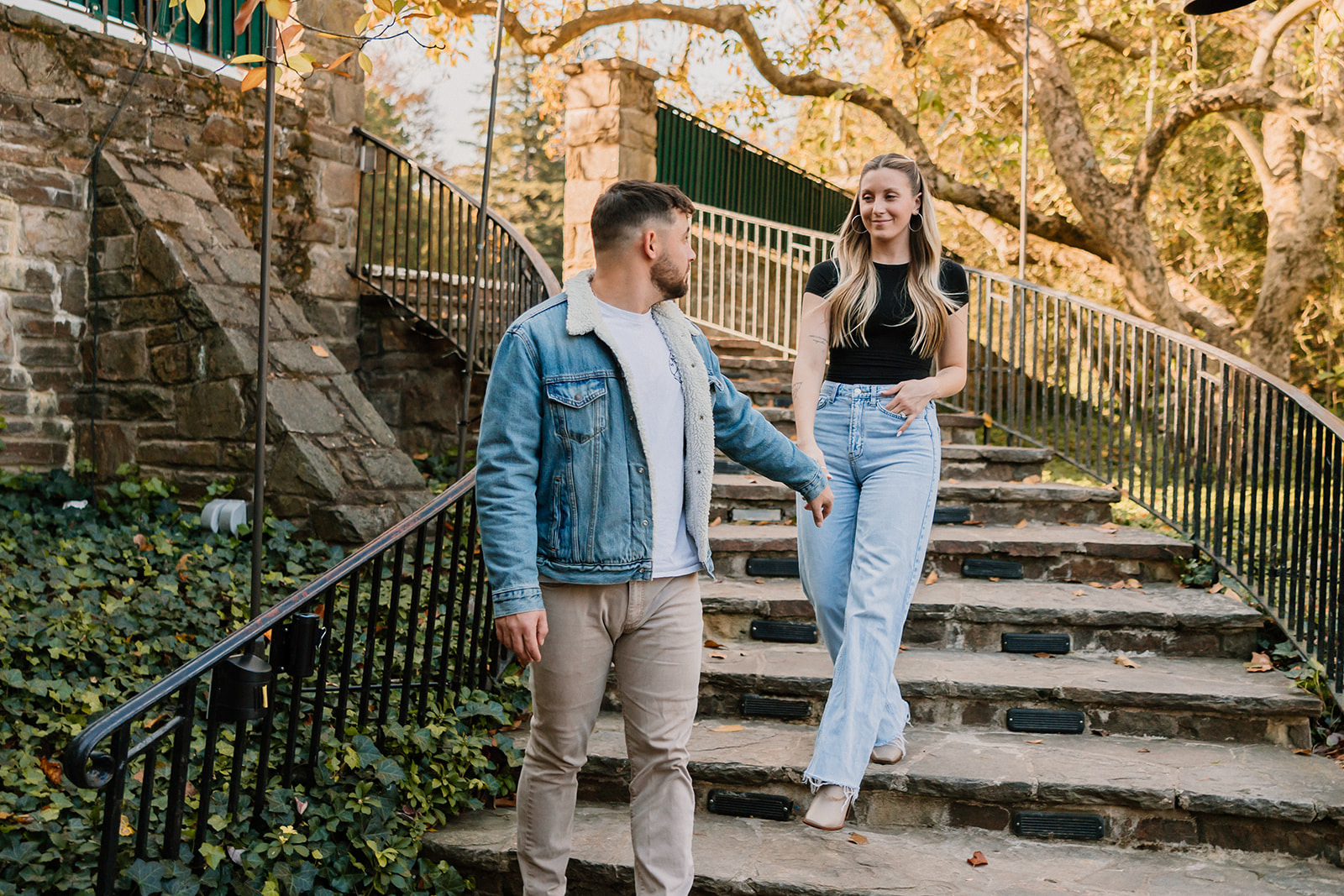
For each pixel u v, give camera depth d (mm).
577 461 2049
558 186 30234
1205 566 4352
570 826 2270
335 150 6852
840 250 2918
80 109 5289
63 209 5234
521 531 1985
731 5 10297
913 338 2859
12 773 2707
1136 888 2594
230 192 6145
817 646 3914
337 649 3723
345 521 4730
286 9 3105
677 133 9148
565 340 2059
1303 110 9344
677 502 2178
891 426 2836
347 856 2621
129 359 5250
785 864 2695
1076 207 10453
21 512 4641
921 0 11781
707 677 3520
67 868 2309
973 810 2953
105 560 4254
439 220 6586
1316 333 11906
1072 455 5480
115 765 2074
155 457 5188
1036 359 5730
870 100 10867
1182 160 13023
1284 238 10086
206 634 3814
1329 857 2764
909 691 3439
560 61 13336
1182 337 4582
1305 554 3578
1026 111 7168
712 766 3059
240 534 4754
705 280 8906
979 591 4160
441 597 4262
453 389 6879
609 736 3344
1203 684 3406
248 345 5098
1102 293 13422
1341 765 3057
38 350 5164
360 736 2850
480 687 3473
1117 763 3064
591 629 2111
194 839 2418
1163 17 10375
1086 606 3889
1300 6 8859
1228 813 2801
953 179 11000
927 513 2840
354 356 7051
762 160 10414
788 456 2363
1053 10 11133
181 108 5816
